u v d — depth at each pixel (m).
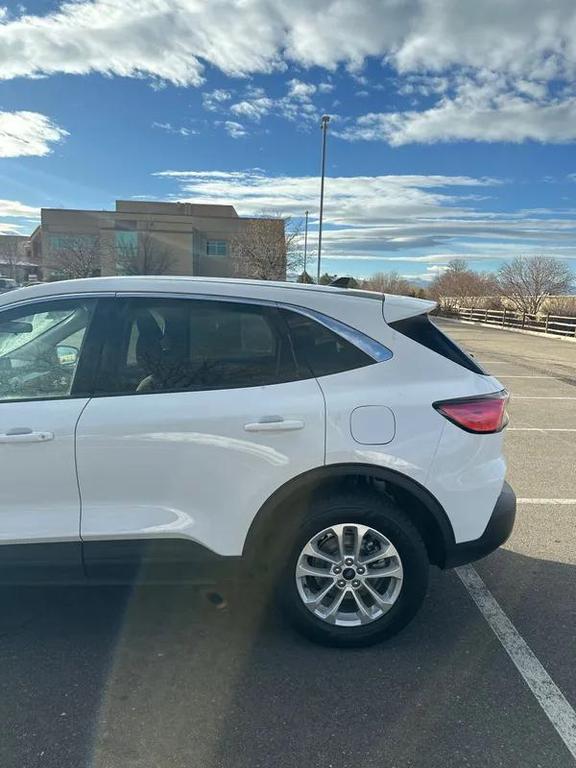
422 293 54.12
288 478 2.61
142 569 2.67
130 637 2.86
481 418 2.74
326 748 2.17
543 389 10.95
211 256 50.38
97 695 2.44
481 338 24.28
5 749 2.14
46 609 3.12
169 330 2.74
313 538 2.68
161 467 2.60
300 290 2.83
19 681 2.52
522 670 2.64
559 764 2.11
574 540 4.08
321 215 27.86
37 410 2.59
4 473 2.58
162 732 2.24
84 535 2.62
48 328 2.74
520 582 3.47
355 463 2.61
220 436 2.58
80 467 2.58
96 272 46.09
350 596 2.75
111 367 2.68
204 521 2.64
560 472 5.71
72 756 2.12
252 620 3.03
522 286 33.06
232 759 2.12
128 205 53.50
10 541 2.61
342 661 2.69
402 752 2.16
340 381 2.68
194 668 2.63
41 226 48.47
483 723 2.31
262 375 2.69
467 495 2.72
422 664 2.68
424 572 2.73
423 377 2.75
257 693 2.46
